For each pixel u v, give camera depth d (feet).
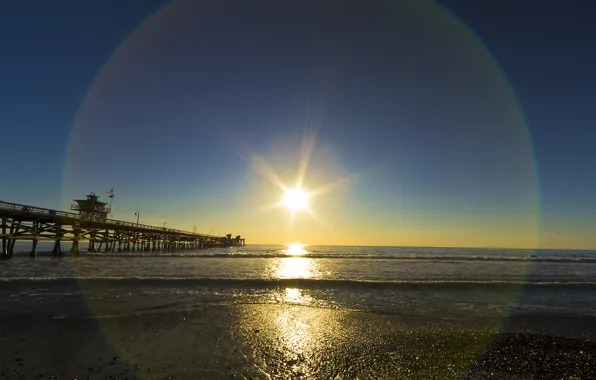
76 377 20.56
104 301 42.57
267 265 111.96
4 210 94.17
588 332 34.42
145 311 38.01
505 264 139.23
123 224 153.07
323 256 188.34
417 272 96.43
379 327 34.35
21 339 27.68
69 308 38.45
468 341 30.45
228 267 99.30
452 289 58.13
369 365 23.95
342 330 32.86
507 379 22.25
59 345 26.50
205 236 319.27
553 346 29.73
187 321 34.37
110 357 24.17
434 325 35.70
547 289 59.00
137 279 57.88
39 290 48.16
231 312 38.58
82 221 126.52
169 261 117.60
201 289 53.21
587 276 91.45
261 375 21.50
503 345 29.55
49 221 117.29
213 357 24.54
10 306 38.68
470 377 22.40
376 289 56.95
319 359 24.85
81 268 85.87
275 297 48.88
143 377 20.76
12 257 114.42
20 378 20.22
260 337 29.76
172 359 23.97
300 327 33.40
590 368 24.61
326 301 47.06
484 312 42.34
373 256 195.93
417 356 26.17
